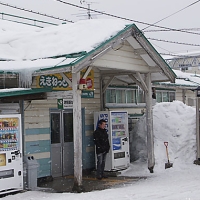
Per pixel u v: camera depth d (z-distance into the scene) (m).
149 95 12.35
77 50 9.73
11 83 10.16
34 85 10.18
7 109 9.98
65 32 11.41
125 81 14.88
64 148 12.42
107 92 14.45
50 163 11.70
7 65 10.26
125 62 11.25
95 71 13.44
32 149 11.20
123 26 10.65
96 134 11.82
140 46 11.33
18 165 9.20
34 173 10.12
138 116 15.77
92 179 11.71
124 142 12.74
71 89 10.02
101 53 9.74
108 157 12.29
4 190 8.88
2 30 14.22
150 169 12.17
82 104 12.97
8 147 9.02
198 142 12.95
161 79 12.74
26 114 11.11
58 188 10.44
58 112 12.30
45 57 10.48
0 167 8.81
